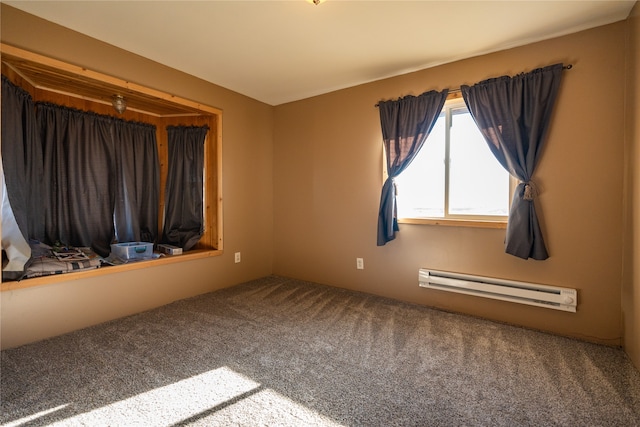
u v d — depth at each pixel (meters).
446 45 2.41
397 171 2.91
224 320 2.50
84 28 2.20
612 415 1.41
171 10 1.98
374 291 3.18
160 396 1.53
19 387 1.58
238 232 3.54
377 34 2.26
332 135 3.44
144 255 2.83
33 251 2.26
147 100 2.83
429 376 1.72
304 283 3.59
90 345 2.05
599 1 1.86
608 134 2.09
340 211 3.40
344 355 1.95
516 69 2.40
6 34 1.93
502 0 1.86
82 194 2.74
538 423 1.36
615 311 2.10
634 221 1.89
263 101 3.80
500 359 1.91
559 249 2.27
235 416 1.40
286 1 1.89
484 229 2.57
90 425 1.33
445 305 2.76
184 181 3.37
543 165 2.29
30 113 2.36
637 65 1.86
